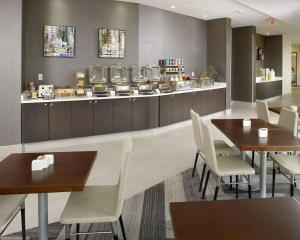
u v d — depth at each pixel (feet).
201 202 5.60
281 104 41.57
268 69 47.09
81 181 6.61
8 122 18.10
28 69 20.67
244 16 31.37
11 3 17.51
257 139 10.48
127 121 22.52
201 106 29.40
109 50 23.72
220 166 10.79
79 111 20.43
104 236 9.39
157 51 27.27
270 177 14.37
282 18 30.73
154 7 26.58
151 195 12.46
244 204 5.50
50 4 21.15
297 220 4.89
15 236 9.40
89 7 22.67
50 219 10.50
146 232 9.66
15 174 7.07
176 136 23.25
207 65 33.60
